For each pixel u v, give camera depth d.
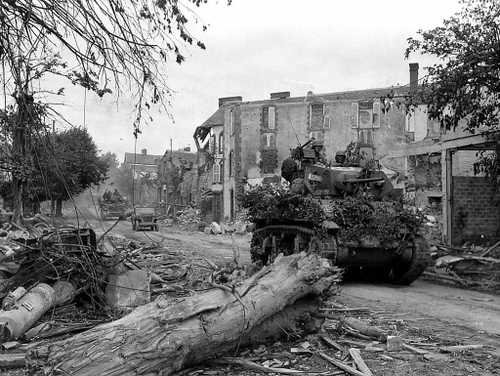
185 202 56.50
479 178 18.75
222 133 46.78
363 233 11.22
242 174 41.03
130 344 4.86
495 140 13.84
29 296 7.20
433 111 13.07
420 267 11.34
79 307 8.07
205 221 47.81
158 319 5.12
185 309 5.29
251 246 15.16
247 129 41.19
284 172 13.98
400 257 11.62
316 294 6.43
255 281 6.07
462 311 8.59
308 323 6.57
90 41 5.44
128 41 5.52
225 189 43.84
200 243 24.22
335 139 39.03
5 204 19.89
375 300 9.66
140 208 34.47
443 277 12.60
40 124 6.21
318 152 13.73
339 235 11.23
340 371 5.44
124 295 8.15
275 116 40.59
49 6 5.23
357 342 6.44
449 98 12.52
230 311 5.53
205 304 5.47
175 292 9.51
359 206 11.41
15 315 6.64
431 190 27.30
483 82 12.27
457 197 18.64
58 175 6.80
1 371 5.45
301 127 40.03
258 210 13.31
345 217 11.30
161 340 4.95
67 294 7.83
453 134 16.64
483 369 5.49
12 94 5.96
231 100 51.38
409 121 37.28
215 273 9.30
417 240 11.38
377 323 7.54
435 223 19.11
